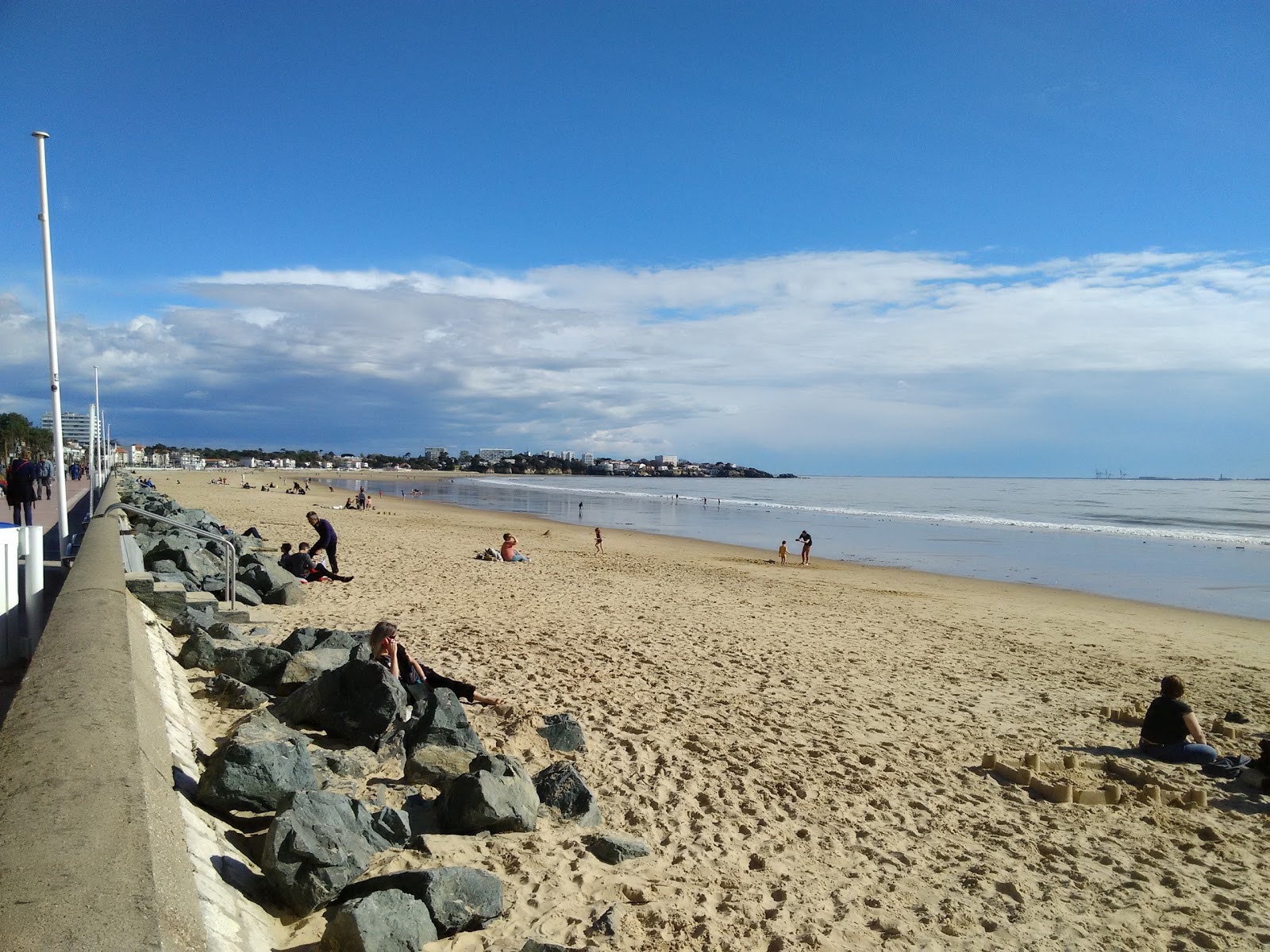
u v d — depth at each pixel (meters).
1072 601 21.94
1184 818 6.82
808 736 8.32
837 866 5.54
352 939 3.52
